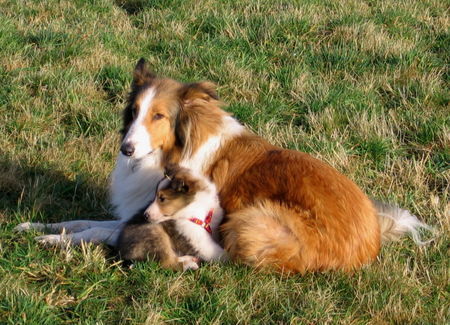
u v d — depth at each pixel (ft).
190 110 10.04
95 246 9.95
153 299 9.32
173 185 9.72
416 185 11.48
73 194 11.02
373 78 13.50
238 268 9.71
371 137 12.14
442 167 11.77
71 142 11.91
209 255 9.75
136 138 9.90
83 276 9.61
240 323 9.18
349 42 14.44
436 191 11.44
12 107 12.50
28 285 9.46
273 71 13.76
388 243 10.27
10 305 9.09
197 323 9.14
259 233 9.57
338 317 9.32
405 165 11.82
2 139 11.81
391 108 13.02
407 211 10.49
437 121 12.44
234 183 9.91
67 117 12.57
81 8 15.94
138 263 9.64
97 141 12.01
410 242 10.41
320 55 14.07
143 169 10.19
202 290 9.51
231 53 14.06
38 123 12.25
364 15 15.66
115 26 15.26
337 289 9.61
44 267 9.59
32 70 13.33
